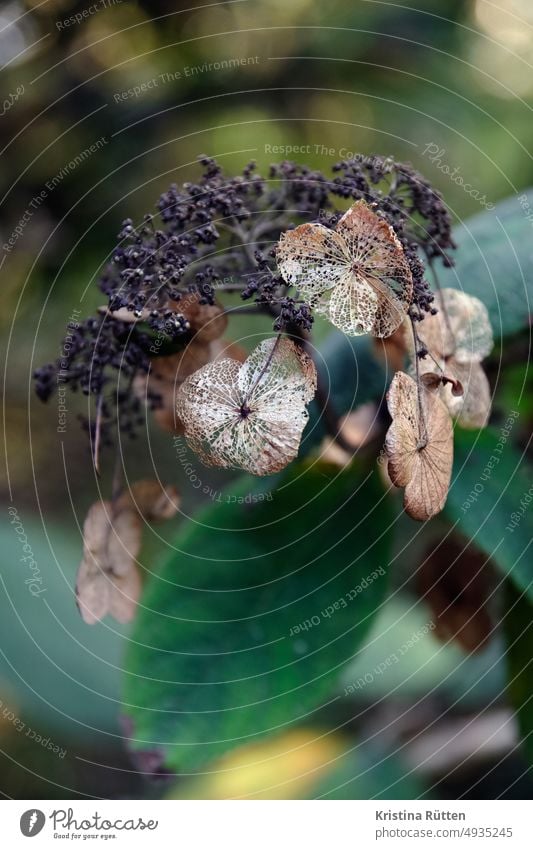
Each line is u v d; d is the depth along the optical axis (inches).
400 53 25.7
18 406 24.8
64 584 18.9
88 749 20.9
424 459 12.6
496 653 18.6
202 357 13.8
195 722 14.4
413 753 17.9
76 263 23.5
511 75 25.8
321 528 14.8
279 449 12.8
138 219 23.9
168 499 14.9
